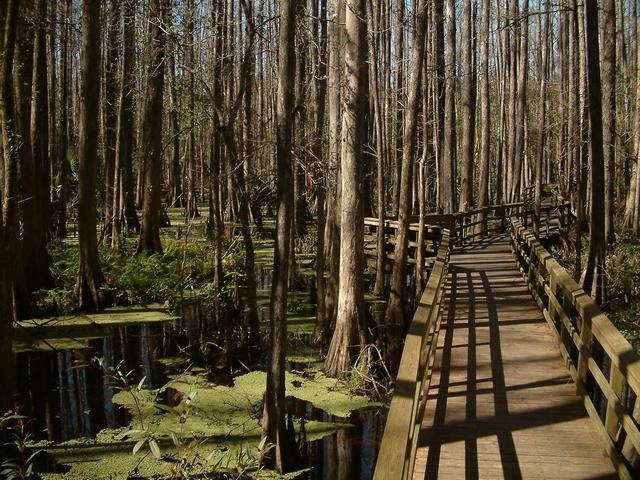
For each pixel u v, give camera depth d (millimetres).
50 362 10562
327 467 6820
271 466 6605
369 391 9062
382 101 23797
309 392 9031
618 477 4762
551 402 6332
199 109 16797
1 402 6344
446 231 14258
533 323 9570
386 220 17219
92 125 13984
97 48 13930
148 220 18859
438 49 25000
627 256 16172
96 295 14125
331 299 11875
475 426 5746
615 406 4777
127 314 13766
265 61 30031
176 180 38875
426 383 6121
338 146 12875
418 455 5152
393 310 13062
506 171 35000
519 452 5207
